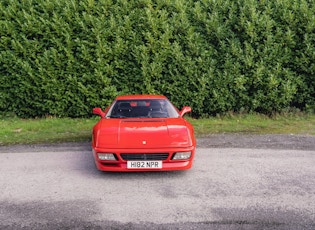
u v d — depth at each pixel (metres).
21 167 5.24
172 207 3.64
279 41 9.71
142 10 9.82
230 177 4.68
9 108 9.95
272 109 10.45
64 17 9.66
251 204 3.70
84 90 9.56
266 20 9.60
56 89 9.70
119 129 4.91
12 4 9.61
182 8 10.04
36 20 9.45
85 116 10.16
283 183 4.41
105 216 3.42
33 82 9.66
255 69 9.59
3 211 3.56
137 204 3.74
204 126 8.86
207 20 9.70
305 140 7.03
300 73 9.98
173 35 9.94
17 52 9.46
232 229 3.10
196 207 3.63
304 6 9.67
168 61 9.80
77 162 5.53
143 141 4.59
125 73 9.84
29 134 7.89
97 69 9.62
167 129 4.91
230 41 9.65
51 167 5.24
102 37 9.58
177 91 9.75
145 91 9.78
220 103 9.73
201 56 9.69
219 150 6.27
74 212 3.52
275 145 6.62
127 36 9.66
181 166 4.58
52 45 9.64
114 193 4.09
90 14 9.80
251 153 6.02
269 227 3.14
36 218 3.38
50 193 4.11
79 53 9.61
